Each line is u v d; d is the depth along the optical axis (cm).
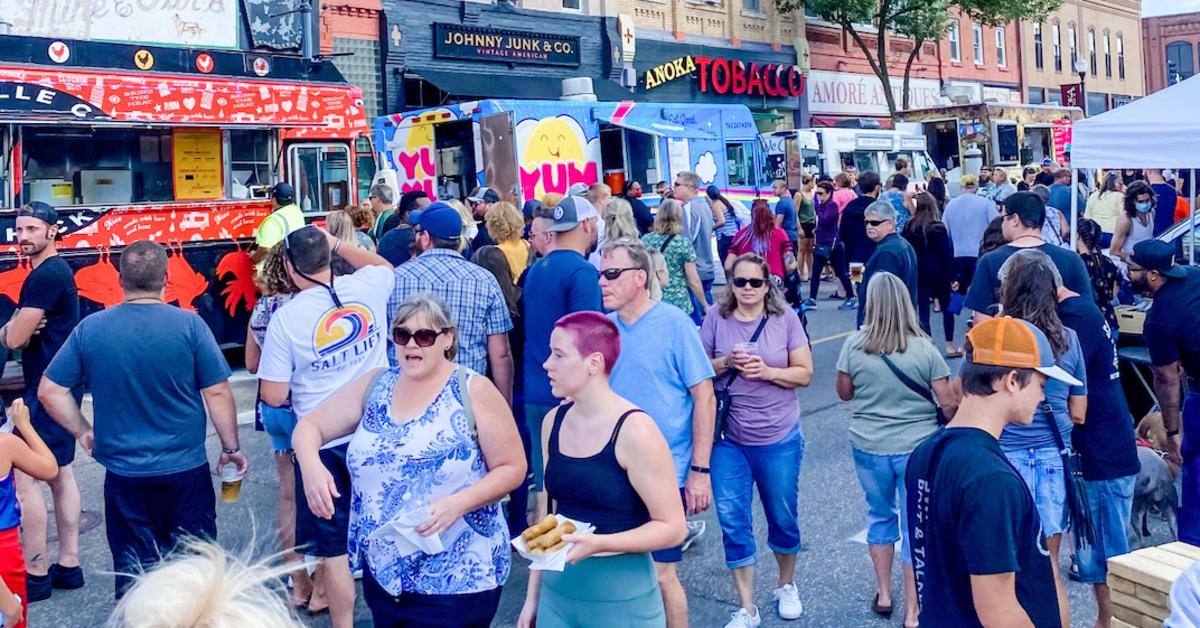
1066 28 4125
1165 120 815
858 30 3073
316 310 458
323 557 447
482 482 347
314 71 1208
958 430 303
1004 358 296
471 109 1469
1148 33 5788
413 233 670
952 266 1083
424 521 337
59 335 550
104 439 451
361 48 1855
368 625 502
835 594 536
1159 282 529
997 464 290
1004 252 564
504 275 611
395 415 355
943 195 1869
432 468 347
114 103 1016
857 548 597
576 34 2219
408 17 1911
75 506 562
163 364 449
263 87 1140
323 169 1218
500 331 518
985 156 2478
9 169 965
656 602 348
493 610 363
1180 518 516
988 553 281
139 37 1164
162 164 1092
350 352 462
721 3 2630
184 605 151
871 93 3116
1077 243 859
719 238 1360
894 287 483
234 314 1133
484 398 354
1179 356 525
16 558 400
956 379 482
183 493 461
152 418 452
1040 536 292
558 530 322
